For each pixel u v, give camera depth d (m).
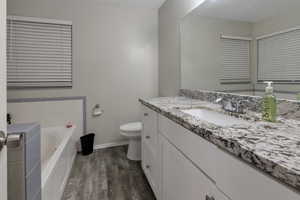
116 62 2.78
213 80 1.65
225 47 1.51
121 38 2.78
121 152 2.62
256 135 0.67
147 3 2.70
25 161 0.85
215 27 1.61
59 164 1.55
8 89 2.34
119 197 1.61
